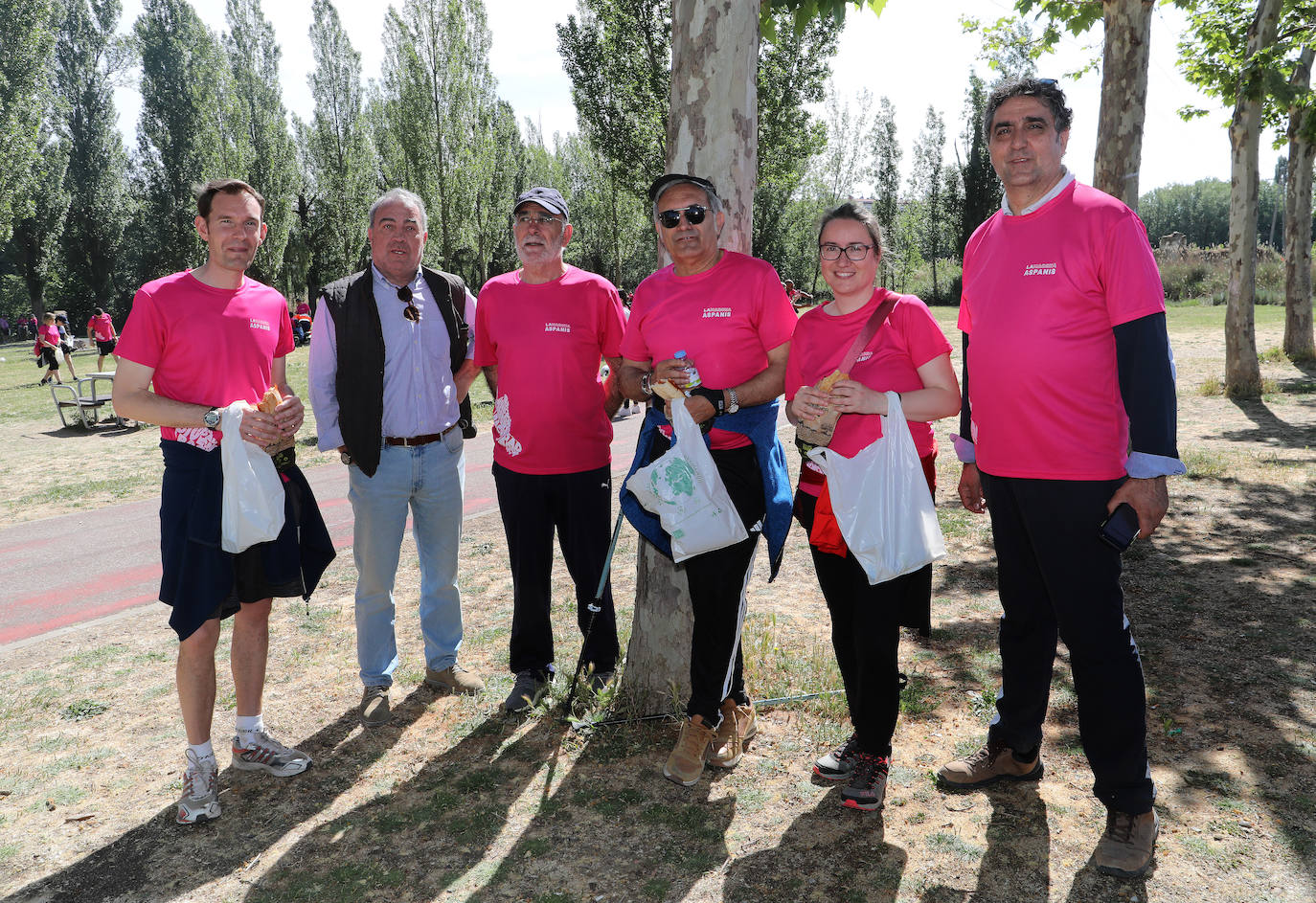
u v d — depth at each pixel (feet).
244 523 10.27
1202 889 8.46
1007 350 8.82
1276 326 79.20
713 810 10.32
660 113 85.66
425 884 9.20
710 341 10.65
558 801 10.66
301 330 119.75
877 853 9.32
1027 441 8.87
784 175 97.14
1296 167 53.26
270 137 152.05
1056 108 8.60
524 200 12.57
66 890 9.36
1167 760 10.79
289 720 13.10
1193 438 32.60
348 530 26.18
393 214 12.50
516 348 12.74
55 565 24.02
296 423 10.91
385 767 11.65
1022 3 35.68
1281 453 28.94
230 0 163.73
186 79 156.04
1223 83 42.65
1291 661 13.47
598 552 13.60
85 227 170.71
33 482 36.81
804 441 9.68
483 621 17.20
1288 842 9.09
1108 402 8.63
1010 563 9.64
